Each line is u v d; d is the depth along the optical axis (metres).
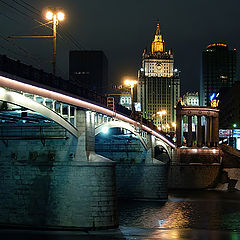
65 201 50.53
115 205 50.44
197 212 77.50
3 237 46.31
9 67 36.75
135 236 51.78
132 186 95.81
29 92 40.06
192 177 136.25
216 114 149.12
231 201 96.38
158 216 71.75
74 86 50.44
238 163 140.75
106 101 62.84
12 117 46.28
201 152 139.00
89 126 52.84
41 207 51.59
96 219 49.25
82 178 50.34
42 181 52.06
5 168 54.03
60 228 50.16
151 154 96.44
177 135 144.00
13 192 53.22
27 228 51.53
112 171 50.66
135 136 86.25
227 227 61.91
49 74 44.03
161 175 95.06
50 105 48.38
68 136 51.84
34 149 53.22
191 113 146.38
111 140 95.75
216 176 137.12
